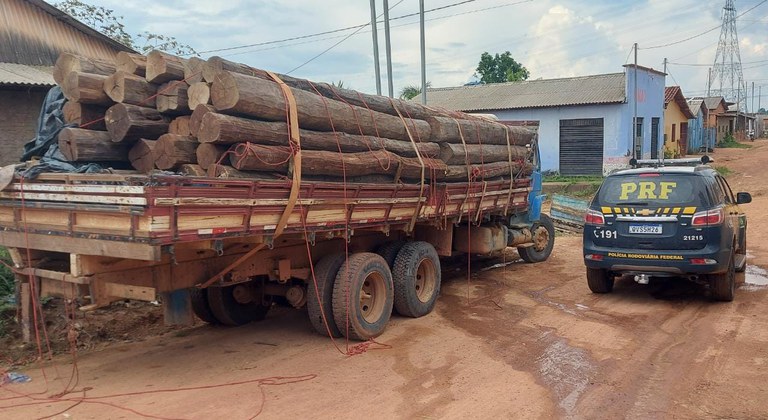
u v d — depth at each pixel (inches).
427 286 329.7
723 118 2230.6
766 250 508.4
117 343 278.2
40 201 209.2
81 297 214.4
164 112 232.1
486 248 403.5
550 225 494.0
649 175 331.0
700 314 310.3
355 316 267.7
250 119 224.1
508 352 254.8
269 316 331.3
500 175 402.0
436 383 219.3
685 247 311.7
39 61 607.5
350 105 275.9
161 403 200.2
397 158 287.7
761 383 214.2
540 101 1146.7
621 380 219.8
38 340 242.2
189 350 264.8
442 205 332.8
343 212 261.7
